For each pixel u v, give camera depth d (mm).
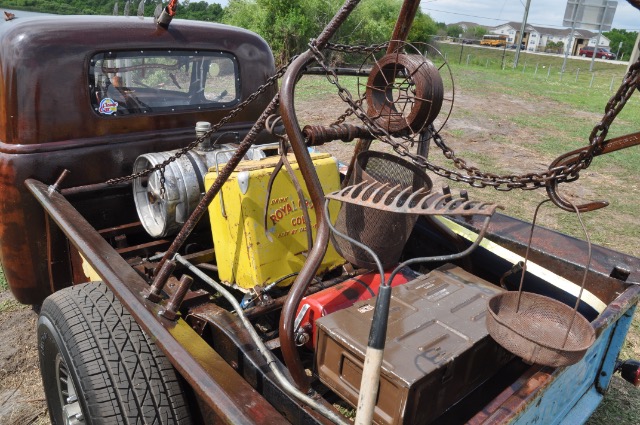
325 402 1711
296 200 2410
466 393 1814
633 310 2213
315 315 2102
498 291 2051
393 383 1551
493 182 1664
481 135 9867
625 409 3045
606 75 27250
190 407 2027
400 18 2068
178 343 1746
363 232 2098
